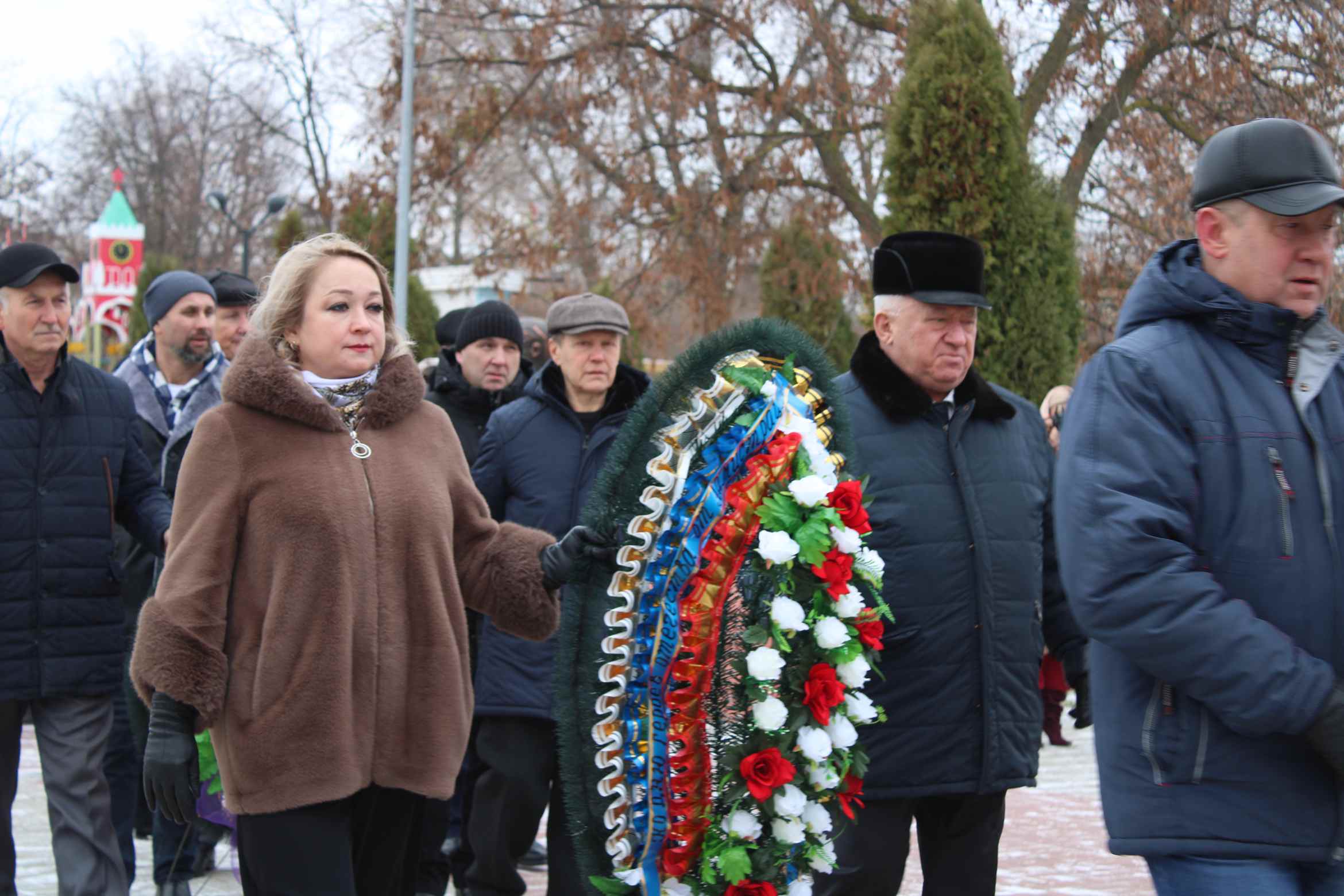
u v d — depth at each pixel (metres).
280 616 3.15
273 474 3.21
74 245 42.94
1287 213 2.64
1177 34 12.90
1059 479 2.80
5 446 4.58
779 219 18.69
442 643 3.33
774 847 3.10
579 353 4.96
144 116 43.47
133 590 5.64
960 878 3.74
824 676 3.12
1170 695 2.66
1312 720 2.47
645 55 17.50
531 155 24.19
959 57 10.69
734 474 3.23
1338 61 10.29
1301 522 2.65
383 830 3.35
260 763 3.11
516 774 4.64
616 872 3.17
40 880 5.50
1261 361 2.74
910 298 3.72
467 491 3.58
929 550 3.63
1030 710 3.73
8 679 4.52
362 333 3.39
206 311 5.79
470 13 18.09
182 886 5.18
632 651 3.18
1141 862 6.02
